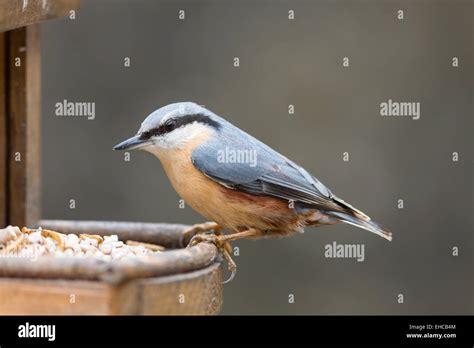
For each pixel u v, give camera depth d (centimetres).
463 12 1339
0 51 858
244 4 1326
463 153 1311
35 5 740
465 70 1332
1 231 679
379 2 1338
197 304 591
